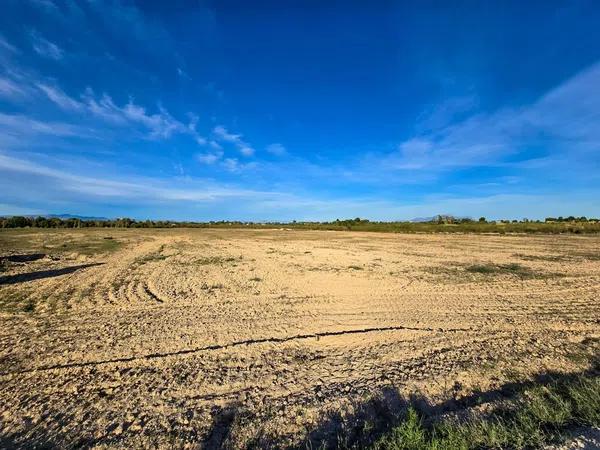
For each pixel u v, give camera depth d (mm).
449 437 3172
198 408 4160
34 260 18250
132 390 4594
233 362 5480
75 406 4203
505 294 10047
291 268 15289
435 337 6555
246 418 3943
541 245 25375
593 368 5055
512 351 5801
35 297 9914
